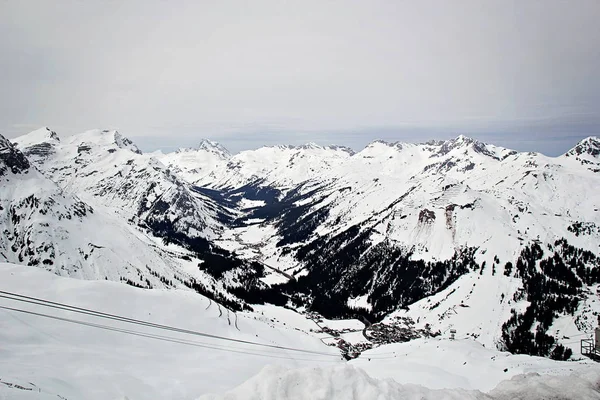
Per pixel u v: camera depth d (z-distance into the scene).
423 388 15.15
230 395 14.06
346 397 13.97
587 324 154.62
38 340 58.38
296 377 14.84
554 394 15.11
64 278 92.00
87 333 68.88
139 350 69.50
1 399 27.53
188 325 95.56
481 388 62.44
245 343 95.69
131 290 99.00
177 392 50.09
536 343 144.88
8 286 78.75
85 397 38.97
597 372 16.66
